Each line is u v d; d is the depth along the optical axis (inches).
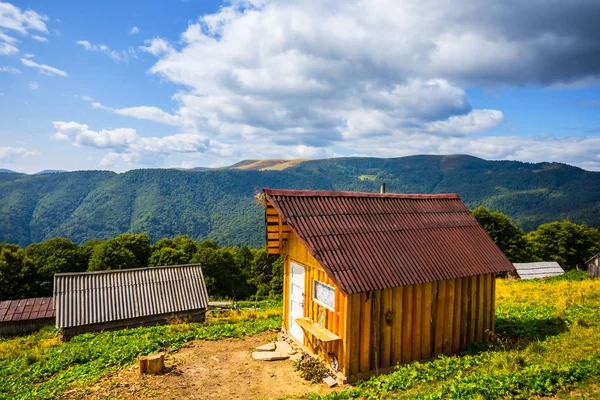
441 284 446.0
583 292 754.2
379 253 419.5
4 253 2201.0
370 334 389.4
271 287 2982.3
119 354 472.1
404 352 416.2
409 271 417.1
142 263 2613.2
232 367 429.7
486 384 301.7
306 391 369.1
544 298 741.3
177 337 530.9
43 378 432.1
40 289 2220.7
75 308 846.5
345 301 375.9
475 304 482.0
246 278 3056.1
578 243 2773.1
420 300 427.8
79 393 363.9
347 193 477.7
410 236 462.6
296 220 411.5
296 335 493.0
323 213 436.1
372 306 389.7
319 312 432.5
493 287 502.6
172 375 405.1
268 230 510.0
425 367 374.9
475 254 483.5
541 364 350.6
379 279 390.3
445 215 524.7
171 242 2960.1
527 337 490.3
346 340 374.6
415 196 529.0
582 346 406.6
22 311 1312.7
